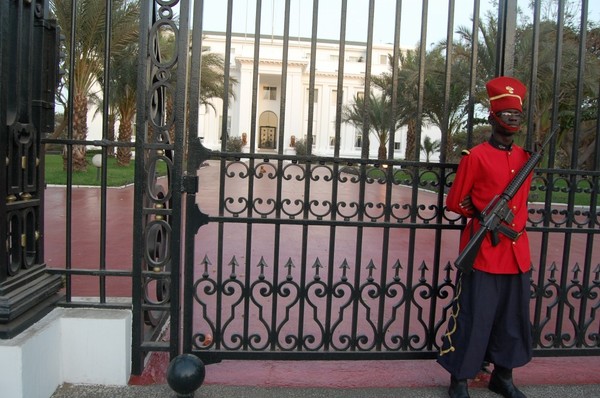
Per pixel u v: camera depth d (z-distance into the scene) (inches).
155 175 121.1
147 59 115.6
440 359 115.1
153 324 131.6
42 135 115.6
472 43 121.0
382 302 122.0
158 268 119.2
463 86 594.6
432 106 645.9
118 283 193.6
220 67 861.8
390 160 117.6
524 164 109.2
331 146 1269.7
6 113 100.6
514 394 113.3
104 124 116.2
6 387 95.8
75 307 119.3
